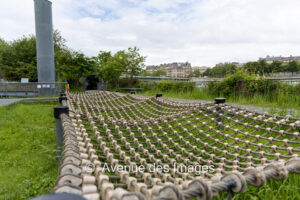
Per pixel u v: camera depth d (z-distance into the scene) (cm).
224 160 267
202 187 94
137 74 2303
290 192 214
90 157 177
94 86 2495
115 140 304
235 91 1091
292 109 616
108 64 2217
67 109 330
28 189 274
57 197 76
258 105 788
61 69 1906
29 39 2273
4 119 665
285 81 889
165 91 1573
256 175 112
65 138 190
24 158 374
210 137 350
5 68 2112
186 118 425
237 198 210
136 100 693
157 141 352
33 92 1368
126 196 85
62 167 120
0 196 257
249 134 333
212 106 458
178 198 84
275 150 273
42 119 704
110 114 521
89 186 105
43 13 1414
